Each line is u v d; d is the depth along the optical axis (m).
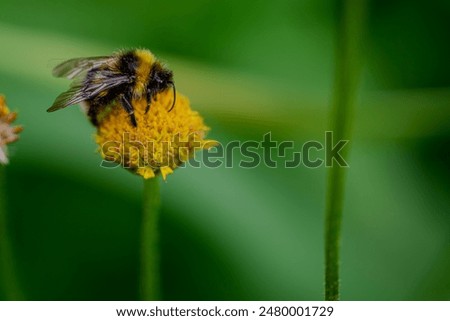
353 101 0.21
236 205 0.26
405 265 0.25
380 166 0.26
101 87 0.21
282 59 0.28
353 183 0.26
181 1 0.28
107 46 0.28
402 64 0.28
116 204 0.26
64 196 0.26
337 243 0.22
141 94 0.21
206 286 0.25
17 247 0.26
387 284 0.25
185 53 0.28
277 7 0.28
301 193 0.26
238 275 0.25
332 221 0.21
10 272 0.23
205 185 0.26
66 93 0.22
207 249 0.26
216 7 0.28
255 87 0.27
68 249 0.26
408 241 0.25
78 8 0.28
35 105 0.26
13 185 0.26
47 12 0.28
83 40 0.27
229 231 0.25
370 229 0.26
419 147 0.27
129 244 0.26
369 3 0.28
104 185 0.26
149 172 0.21
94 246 0.26
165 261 0.26
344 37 0.21
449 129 0.27
